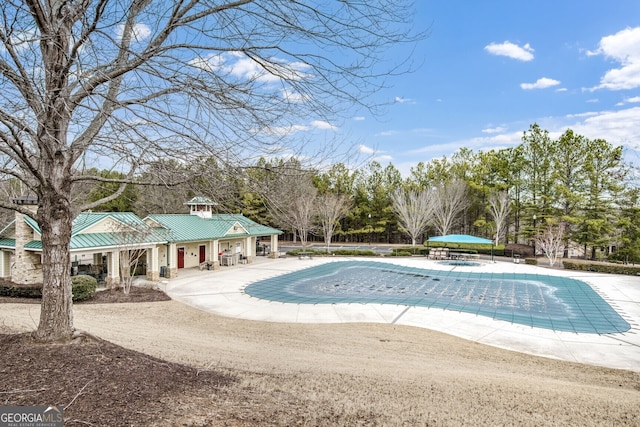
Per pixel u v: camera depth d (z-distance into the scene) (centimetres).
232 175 424
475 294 1809
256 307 1502
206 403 435
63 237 556
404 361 870
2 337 566
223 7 407
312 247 4341
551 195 3594
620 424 488
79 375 441
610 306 1582
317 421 429
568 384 723
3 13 334
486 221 4394
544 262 3034
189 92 379
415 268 2670
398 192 4284
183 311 1411
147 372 493
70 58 356
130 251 1931
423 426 448
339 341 1048
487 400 560
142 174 454
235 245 2947
